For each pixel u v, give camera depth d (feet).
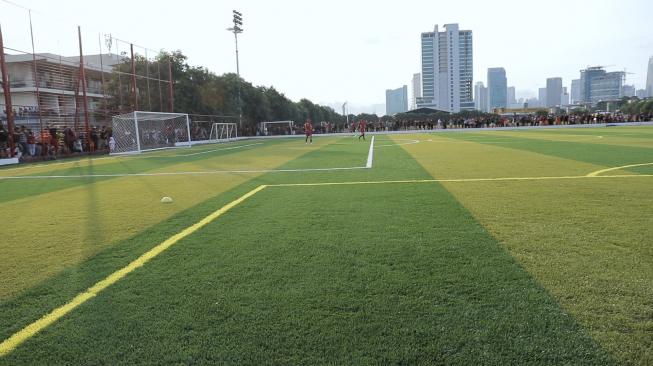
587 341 8.49
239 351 8.59
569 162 39.55
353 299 10.70
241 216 20.66
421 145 74.74
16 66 128.16
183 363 8.27
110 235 17.98
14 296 11.73
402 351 8.38
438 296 10.71
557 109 379.14
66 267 13.99
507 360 7.98
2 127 78.07
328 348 8.57
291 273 12.62
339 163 46.29
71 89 105.09
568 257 13.24
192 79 152.76
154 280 12.47
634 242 14.56
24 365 8.43
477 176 32.01
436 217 19.03
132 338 9.25
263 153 68.08
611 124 160.35
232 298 11.02
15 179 43.24
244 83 193.47
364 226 17.83
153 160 63.82
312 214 20.49
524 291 10.81
